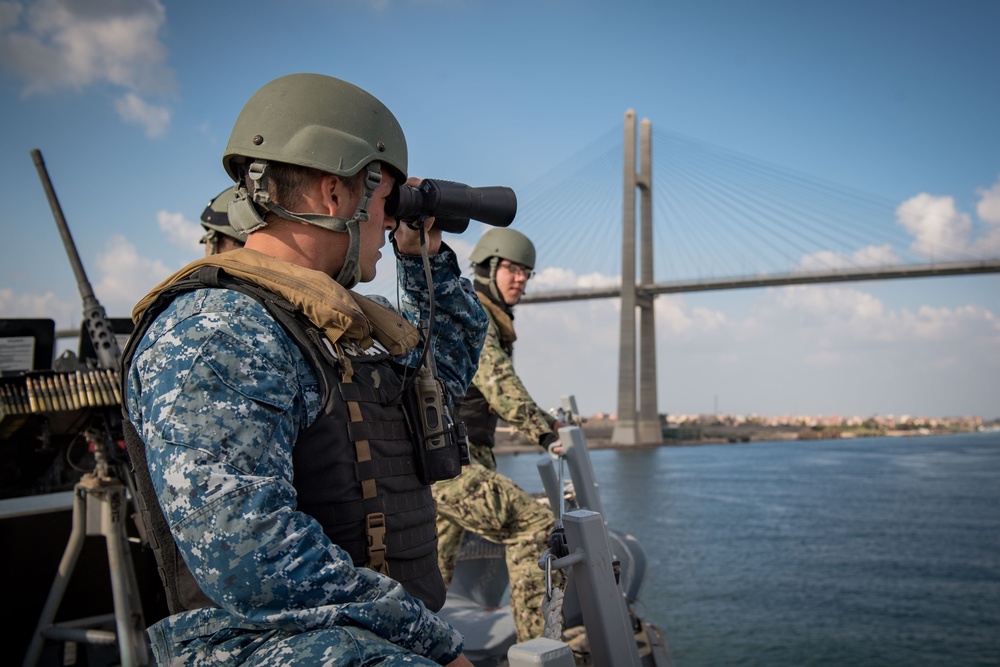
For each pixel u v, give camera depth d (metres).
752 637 24.33
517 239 2.95
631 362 105.19
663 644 2.78
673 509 55.62
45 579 2.87
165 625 1.03
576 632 2.52
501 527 2.44
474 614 2.81
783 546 41.50
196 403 0.91
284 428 0.97
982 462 110.94
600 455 102.00
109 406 2.55
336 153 1.10
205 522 0.87
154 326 0.99
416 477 1.18
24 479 2.87
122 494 2.60
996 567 36.59
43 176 2.75
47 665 2.87
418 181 1.30
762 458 119.06
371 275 1.21
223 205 2.00
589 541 1.47
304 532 0.91
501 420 2.88
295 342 1.03
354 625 0.92
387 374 1.16
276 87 1.13
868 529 47.81
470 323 1.51
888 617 27.00
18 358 2.86
